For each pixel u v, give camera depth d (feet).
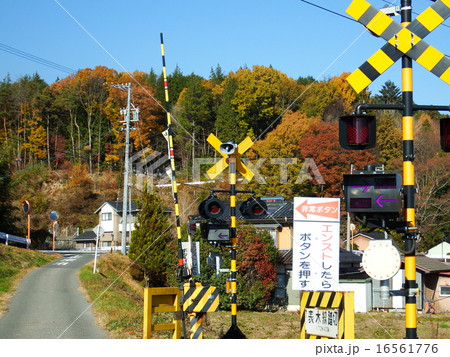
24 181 200.23
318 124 134.21
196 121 208.95
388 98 223.71
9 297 56.44
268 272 86.84
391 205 21.66
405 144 22.22
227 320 66.18
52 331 40.29
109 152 223.30
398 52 22.40
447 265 105.60
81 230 185.06
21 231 141.90
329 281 28.30
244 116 190.19
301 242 28.66
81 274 74.95
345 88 180.96
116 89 204.44
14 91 231.71
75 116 235.81
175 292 30.48
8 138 212.84
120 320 44.52
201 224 36.78
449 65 21.94
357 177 22.13
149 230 88.12
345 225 125.29
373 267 22.09
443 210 123.03
